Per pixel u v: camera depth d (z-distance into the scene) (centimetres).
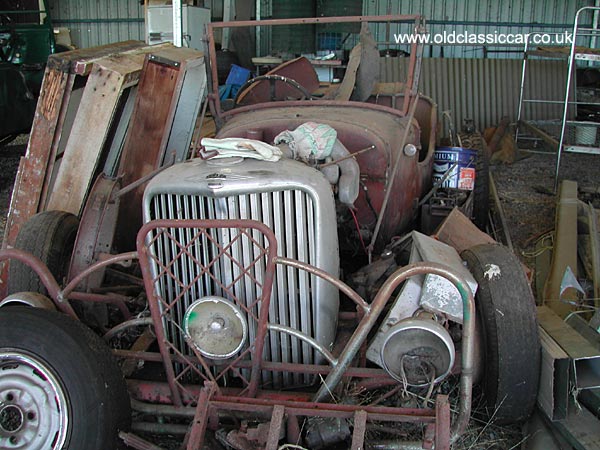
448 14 1162
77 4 1288
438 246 284
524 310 260
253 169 258
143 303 318
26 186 388
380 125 355
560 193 512
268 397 255
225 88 813
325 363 267
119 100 400
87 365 224
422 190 418
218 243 251
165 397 261
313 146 299
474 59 931
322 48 981
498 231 504
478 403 282
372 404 254
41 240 323
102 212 316
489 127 902
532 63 929
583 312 370
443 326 248
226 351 243
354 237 345
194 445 217
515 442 274
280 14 974
